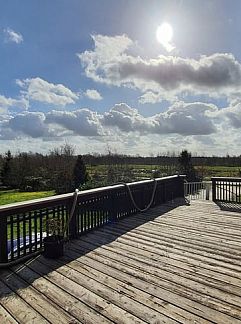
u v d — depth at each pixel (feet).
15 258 13.05
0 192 62.75
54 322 8.51
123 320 8.59
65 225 15.99
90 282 11.05
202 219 21.67
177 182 32.14
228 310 9.12
